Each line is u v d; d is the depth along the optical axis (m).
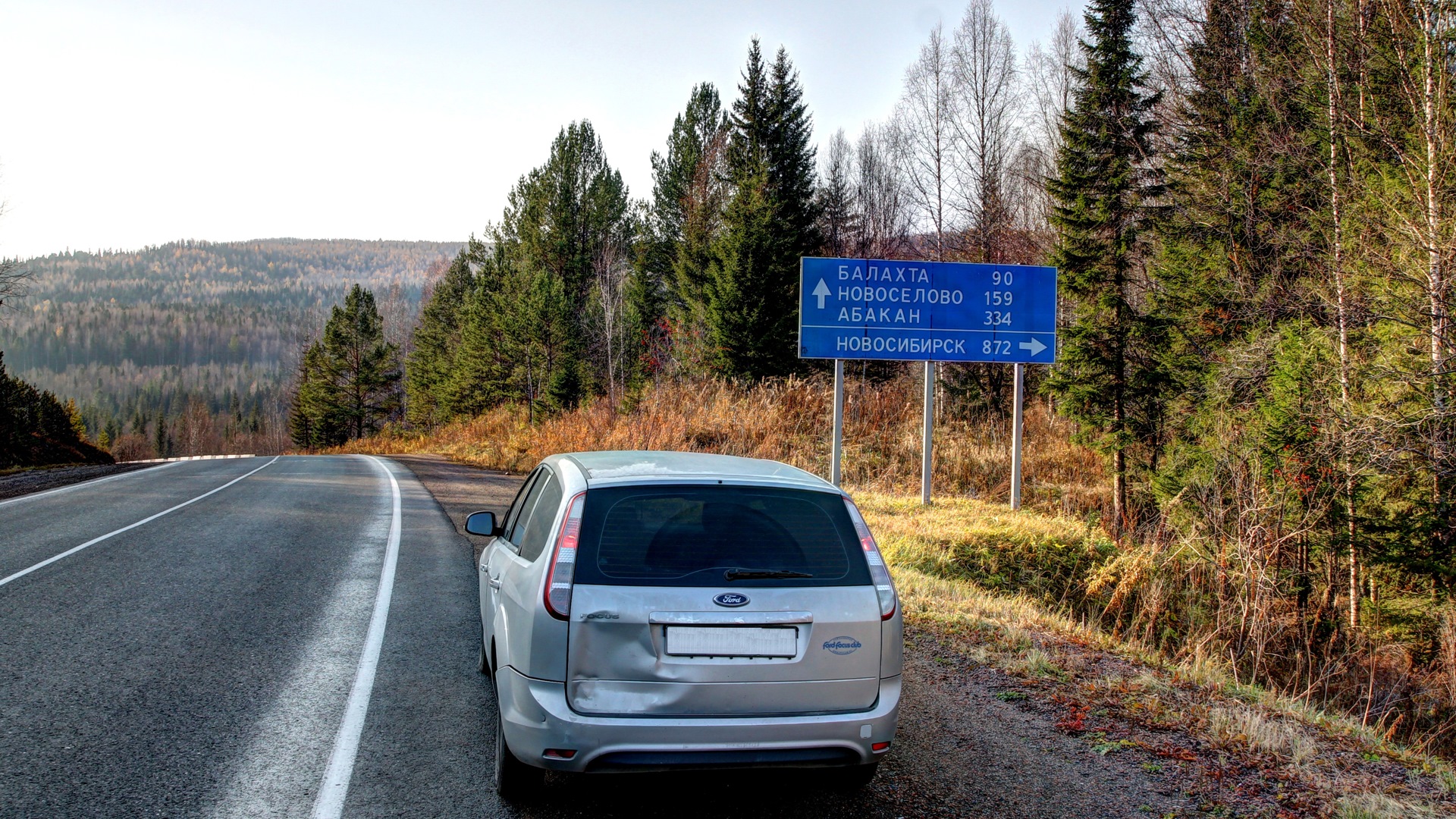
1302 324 13.94
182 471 22.30
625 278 52.28
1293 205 17.44
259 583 7.93
